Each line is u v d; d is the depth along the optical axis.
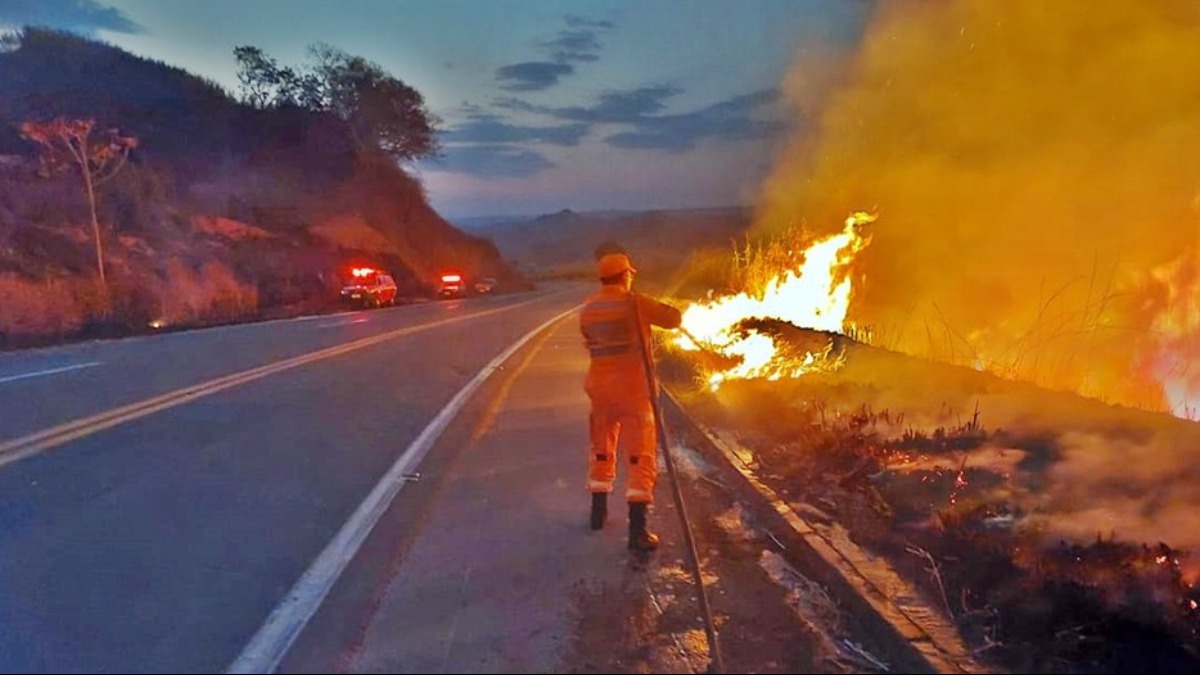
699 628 5.30
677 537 6.91
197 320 29.83
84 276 28.92
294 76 62.53
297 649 5.03
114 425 11.13
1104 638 5.02
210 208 45.34
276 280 41.50
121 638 5.21
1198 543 6.04
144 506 7.79
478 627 5.31
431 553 6.57
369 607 5.61
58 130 31.69
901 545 6.23
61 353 19.31
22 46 53.00
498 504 7.81
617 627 5.30
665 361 14.67
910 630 5.01
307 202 55.19
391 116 66.50
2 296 23.44
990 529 6.19
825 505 7.24
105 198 35.50
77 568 6.30
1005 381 10.41
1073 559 5.78
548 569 6.23
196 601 5.73
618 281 6.91
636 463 6.70
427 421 11.71
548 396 13.65
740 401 11.16
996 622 5.10
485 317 33.31
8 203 31.17
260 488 8.38
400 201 67.06
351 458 9.59
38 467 9.06
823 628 5.33
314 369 16.77
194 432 10.80
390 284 42.97
